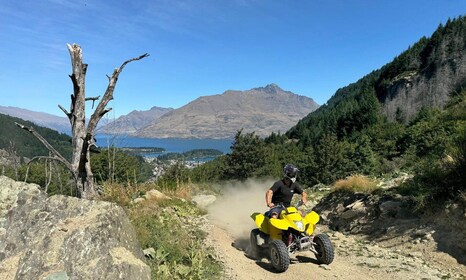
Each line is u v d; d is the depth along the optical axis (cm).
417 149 2095
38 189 479
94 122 644
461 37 11994
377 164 2609
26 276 362
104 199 959
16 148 2066
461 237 725
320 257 680
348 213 1080
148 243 641
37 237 403
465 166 845
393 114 10625
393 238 856
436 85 10838
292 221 657
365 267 677
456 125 1938
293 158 4569
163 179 1873
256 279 593
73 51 645
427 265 684
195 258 610
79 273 367
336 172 2970
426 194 884
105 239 404
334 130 8788
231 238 902
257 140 3181
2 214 458
